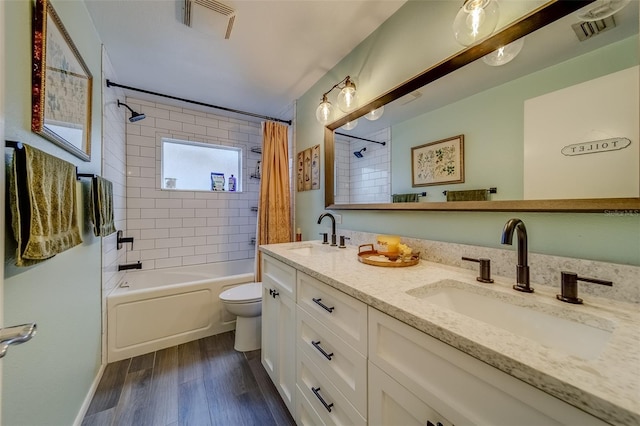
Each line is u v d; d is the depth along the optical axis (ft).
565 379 1.33
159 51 5.82
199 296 6.88
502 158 3.16
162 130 8.97
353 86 5.32
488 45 3.24
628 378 1.33
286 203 8.50
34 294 2.82
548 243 2.84
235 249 10.41
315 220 7.32
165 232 9.07
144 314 6.20
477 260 3.13
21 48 2.61
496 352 1.57
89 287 4.72
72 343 3.88
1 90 1.77
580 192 2.54
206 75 6.89
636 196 2.25
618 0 2.36
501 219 3.24
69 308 3.77
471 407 1.74
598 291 2.46
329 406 3.21
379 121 5.04
